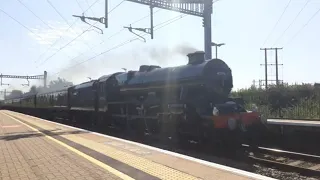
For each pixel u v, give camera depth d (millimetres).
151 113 18406
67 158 9227
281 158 11828
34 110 55094
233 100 16188
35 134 15773
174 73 17047
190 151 13719
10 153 10273
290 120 18703
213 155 12758
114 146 11188
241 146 14578
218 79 15812
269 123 16188
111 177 6930
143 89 19453
